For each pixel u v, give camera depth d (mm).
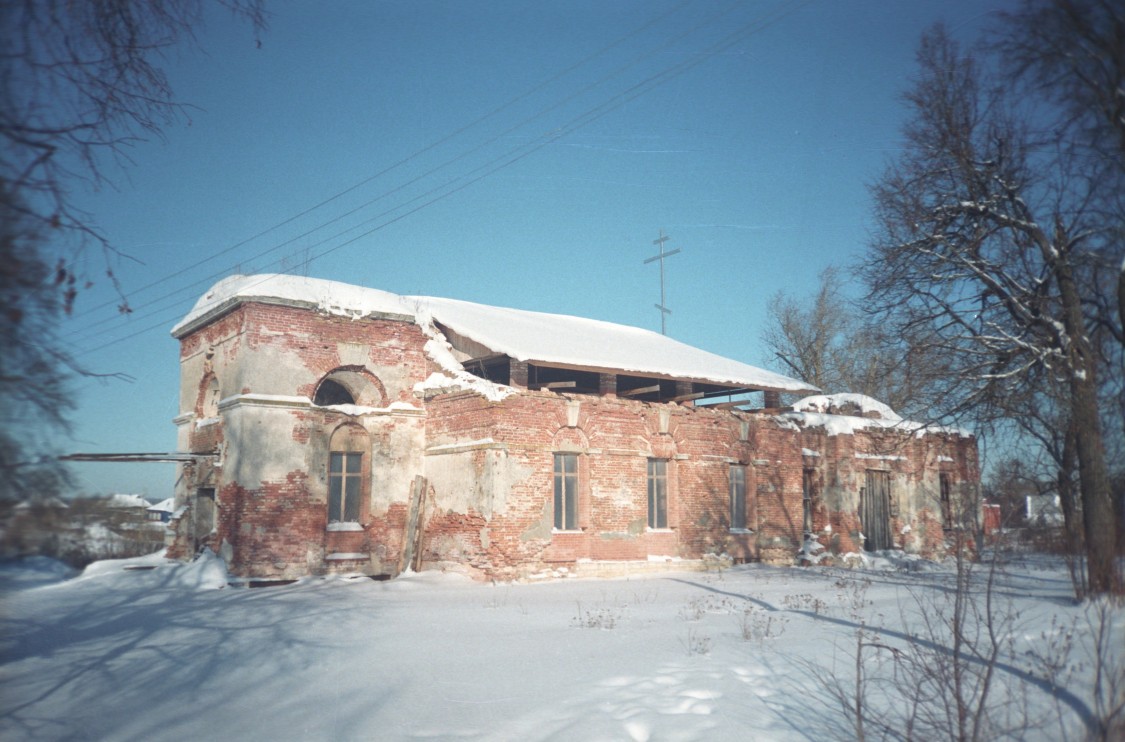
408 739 7457
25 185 6359
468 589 18844
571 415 22172
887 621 13375
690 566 24266
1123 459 7781
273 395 20828
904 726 7281
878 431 29812
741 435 26375
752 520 26344
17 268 6004
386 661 10438
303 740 7520
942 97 18781
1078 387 13258
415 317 23234
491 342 21781
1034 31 12625
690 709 8016
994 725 6617
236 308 21203
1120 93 11320
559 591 18547
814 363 49031
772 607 15531
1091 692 7594
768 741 7125
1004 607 14148
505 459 20797
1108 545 7617
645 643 11367
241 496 20109
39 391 5816
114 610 15242
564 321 30516
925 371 19688
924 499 30891
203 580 19438
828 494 28562
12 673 10266
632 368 23359
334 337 21922
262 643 11781
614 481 22922
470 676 9523
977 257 18156
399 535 22375
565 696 8547
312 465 21219
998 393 17750
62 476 5812
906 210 19250
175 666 10516
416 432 22922
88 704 8938
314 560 20969
